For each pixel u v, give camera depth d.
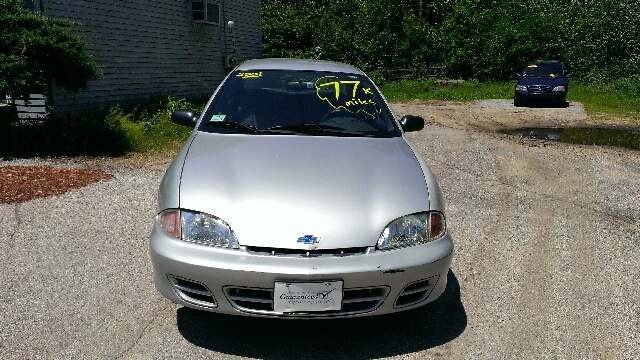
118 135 8.45
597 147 9.49
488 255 4.25
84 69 8.12
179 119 3.91
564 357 2.83
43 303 3.19
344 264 2.52
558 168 7.61
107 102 11.22
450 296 3.51
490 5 31.39
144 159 7.66
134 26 11.99
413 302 2.72
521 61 27.94
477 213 5.36
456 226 4.93
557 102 16.84
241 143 3.23
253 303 2.57
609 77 24.80
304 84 3.96
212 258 2.53
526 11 28.86
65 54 7.75
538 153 8.75
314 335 2.94
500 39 28.03
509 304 3.42
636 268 4.07
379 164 3.08
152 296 3.33
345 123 3.59
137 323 3.00
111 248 4.10
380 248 2.62
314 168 2.95
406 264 2.60
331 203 2.69
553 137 10.66
